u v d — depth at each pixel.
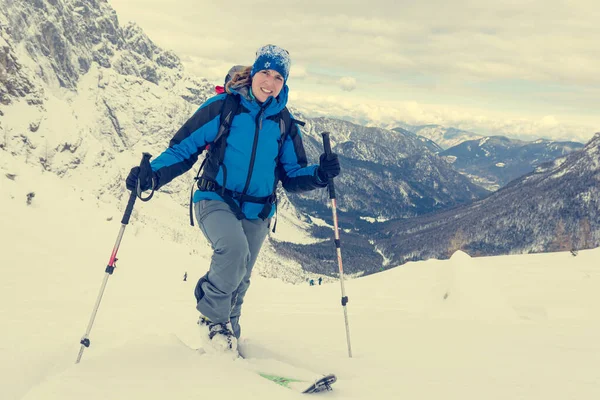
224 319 2.98
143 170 3.00
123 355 2.48
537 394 2.40
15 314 9.32
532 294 8.88
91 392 2.11
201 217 3.12
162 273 37.81
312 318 6.21
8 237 35.88
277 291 17.50
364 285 15.56
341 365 3.11
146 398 2.09
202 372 2.40
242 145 3.10
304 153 3.54
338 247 3.70
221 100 3.12
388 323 5.26
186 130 3.09
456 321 5.30
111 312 10.06
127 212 3.13
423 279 14.38
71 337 5.63
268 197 3.28
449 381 2.64
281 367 2.65
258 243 3.36
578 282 10.59
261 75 3.04
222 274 2.92
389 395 2.42
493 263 16.02
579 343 3.71
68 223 47.50
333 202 3.75
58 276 26.72
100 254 39.84
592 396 2.36
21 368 3.73
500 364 3.01
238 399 2.14
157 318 8.63
